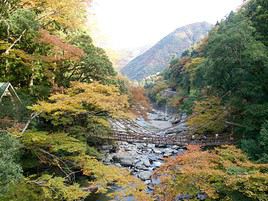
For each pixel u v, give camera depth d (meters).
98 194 17.69
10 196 12.13
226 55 23.48
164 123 53.59
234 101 24.86
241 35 23.05
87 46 22.91
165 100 79.62
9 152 9.80
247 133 23.36
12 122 14.77
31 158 17.17
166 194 13.44
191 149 16.19
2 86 16.02
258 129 22.12
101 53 24.17
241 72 22.67
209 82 27.45
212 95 30.78
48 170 17.86
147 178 21.89
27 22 17.38
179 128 37.44
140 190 13.60
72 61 21.11
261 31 26.47
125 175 14.04
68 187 13.21
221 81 25.28
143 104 27.17
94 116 18.56
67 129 19.12
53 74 20.48
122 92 24.39
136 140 25.44
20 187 12.66
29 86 19.86
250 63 22.73
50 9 21.08
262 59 21.95
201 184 12.96
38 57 18.61
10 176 9.23
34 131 15.31
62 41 19.88
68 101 15.30
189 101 44.56
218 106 29.14
